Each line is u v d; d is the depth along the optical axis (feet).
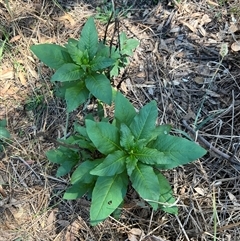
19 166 2.43
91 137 1.88
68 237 2.23
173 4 2.86
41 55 2.11
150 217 2.22
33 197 2.34
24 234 2.24
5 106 2.60
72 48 2.10
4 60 2.74
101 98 2.03
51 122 2.54
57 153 2.09
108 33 2.76
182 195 2.24
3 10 2.91
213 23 2.77
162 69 2.64
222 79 2.57
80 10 2.91
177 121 2.47
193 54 2.68
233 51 2.64
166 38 2.75
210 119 2.45
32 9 2.92
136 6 2.89
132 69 2.64
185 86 2.58
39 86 2.64
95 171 1.83
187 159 1.88
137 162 1.92
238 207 2.19
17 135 2.51
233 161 2.31
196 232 2.14
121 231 2.21
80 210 2.28
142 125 1.95
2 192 2.36
